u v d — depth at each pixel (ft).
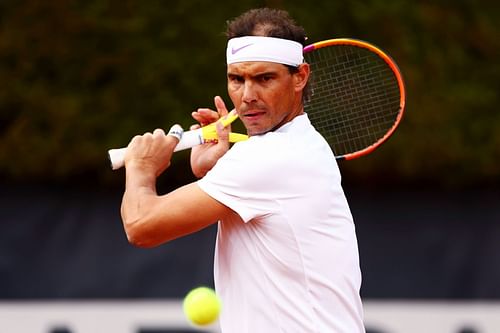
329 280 32.81
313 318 32.55
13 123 78.89
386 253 81.41
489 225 81.30
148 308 80.38
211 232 80.74
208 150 36.37
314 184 32.65
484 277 81.00
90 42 78.13
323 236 32.81
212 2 77.36
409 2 77.46
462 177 79.41
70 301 80.64
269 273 32.73
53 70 78.48
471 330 80.79
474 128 78.64
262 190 32.32
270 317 32.78
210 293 33.88
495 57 79.10
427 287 81.15
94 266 80.79
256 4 76.74
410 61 77.10
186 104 77.66
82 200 81.10
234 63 33.55
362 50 73.87
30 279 80.84
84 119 78.02
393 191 81.46
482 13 79.15
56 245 81.00
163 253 80.74
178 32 77.46
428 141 77.46
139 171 33.96
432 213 81.51
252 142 32.94
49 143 78.02
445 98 77.97
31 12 77.77
